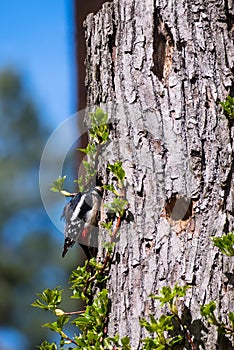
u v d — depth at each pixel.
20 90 33.94
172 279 7.25
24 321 28.47
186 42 7.56
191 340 7.05
